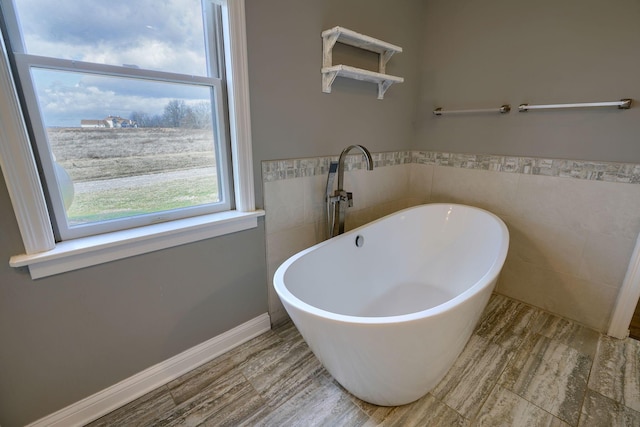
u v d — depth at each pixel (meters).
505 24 1.95
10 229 1.01
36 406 1.16
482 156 2.21
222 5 1.33
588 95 1.72
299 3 1.58
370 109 2.13
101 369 1.29
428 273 2.24
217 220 1.47
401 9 2.14
